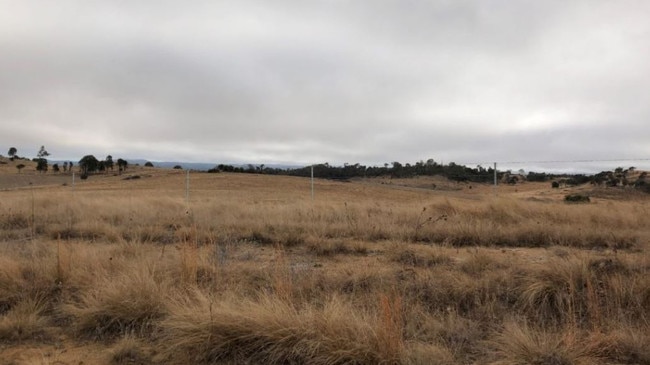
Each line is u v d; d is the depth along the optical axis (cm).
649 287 520
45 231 1081
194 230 927
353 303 518
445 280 574
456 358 406
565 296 516
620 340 418
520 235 929
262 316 437
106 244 889
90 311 490
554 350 396
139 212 1387
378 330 404
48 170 11150
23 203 1675
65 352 439
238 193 3828
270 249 852
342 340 401
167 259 686
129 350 426
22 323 478
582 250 788
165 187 5012
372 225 1037
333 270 650
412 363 386
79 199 1883
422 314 487
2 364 410
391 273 624
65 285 586
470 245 892
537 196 2227
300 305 496
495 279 574
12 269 591
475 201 1409
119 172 10044
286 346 415
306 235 945
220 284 568
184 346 426
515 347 403
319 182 4928
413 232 959
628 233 941
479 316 497
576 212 1202
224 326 431
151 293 514
